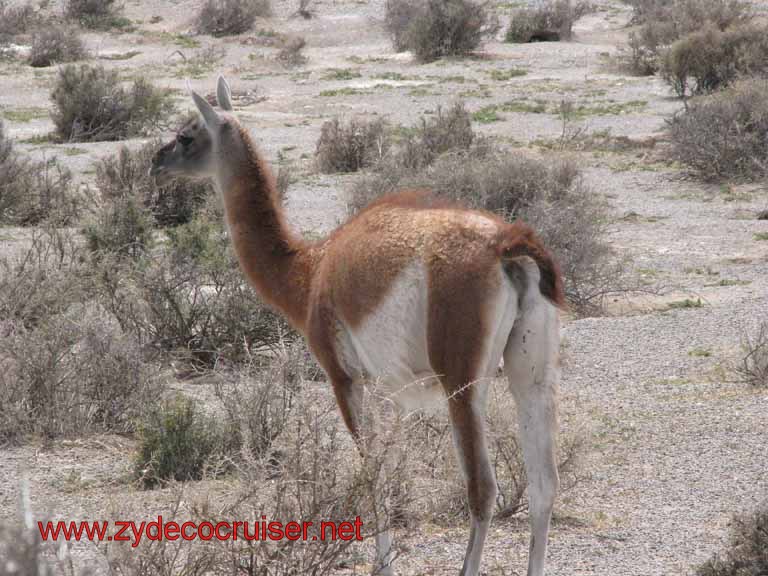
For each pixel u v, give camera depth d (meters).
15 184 58.19
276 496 16.81
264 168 21.55
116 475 24.83
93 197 58.19
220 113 21.66
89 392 29.45
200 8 149.12
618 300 43.25
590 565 19.44
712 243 53.16
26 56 127.88
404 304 17.59
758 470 24.56
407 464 17.91
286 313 20.97
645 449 26.20
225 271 36.75
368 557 19.47
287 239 21.06
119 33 140.25
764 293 43.31
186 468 24.41
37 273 37.94
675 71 96.75
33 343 29.80
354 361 19.14
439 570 19.19
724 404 29.70
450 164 58.53
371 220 18.67
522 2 151.50
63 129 85.44
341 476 17.45
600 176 70.88
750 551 18.64
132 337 32.59
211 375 34.03
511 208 55.22
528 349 17.23
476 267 17.03
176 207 58.47
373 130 75.69
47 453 26.69
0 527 13.81
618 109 92.94
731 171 69.19
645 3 140.38
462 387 17.00
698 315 40.09
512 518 22.33
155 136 84.81
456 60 121.38
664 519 21.77
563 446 23.95
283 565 16.36
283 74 115.69
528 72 114.19
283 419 25.28
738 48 94.56
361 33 139.62
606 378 33.06
